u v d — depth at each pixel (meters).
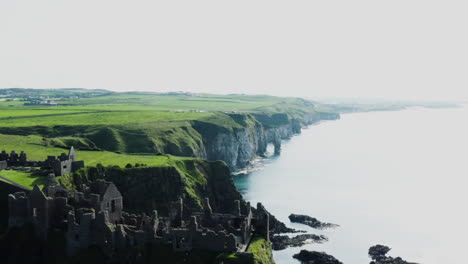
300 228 182.38
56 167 145.88
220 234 109.25
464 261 152.25
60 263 108.00
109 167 169.25
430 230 182.25
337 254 156.00
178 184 179.00
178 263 106.88
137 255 107.94
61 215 115.38
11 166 151.62
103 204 116.81
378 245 161.12
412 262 147.62
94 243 109.75
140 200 165.88
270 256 120.31
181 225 125.81
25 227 112.56
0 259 109.31
